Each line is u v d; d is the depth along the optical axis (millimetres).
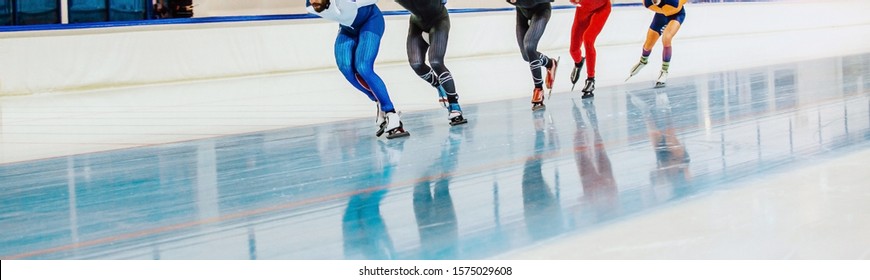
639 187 3912
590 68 8500
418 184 4246
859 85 8344
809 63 11516
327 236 3240
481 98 8914
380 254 2963
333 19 5758
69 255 3082
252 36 13312
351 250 3025
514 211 3525
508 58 15859
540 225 3258
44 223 3637
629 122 6379
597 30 8312
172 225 3518
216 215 3684
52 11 11664
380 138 6133
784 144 5008
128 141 6391
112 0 12172
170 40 12383
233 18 13133
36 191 4422
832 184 3770
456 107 6723
